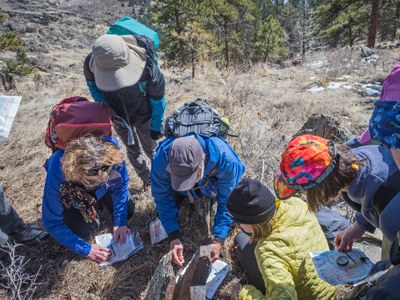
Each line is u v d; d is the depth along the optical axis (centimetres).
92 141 235
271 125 466
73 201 260
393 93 120
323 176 157
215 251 250
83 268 276
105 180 243
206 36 1062
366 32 2552
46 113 544
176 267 264
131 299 256
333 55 992
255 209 196
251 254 243
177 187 215
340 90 630
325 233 262
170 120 260
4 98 252
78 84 760
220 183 250
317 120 380
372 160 163
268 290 201
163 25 1939
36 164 403
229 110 482
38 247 299
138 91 273
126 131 290
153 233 297
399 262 121
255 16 2952
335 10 1967
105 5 12488
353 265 190
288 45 2716
